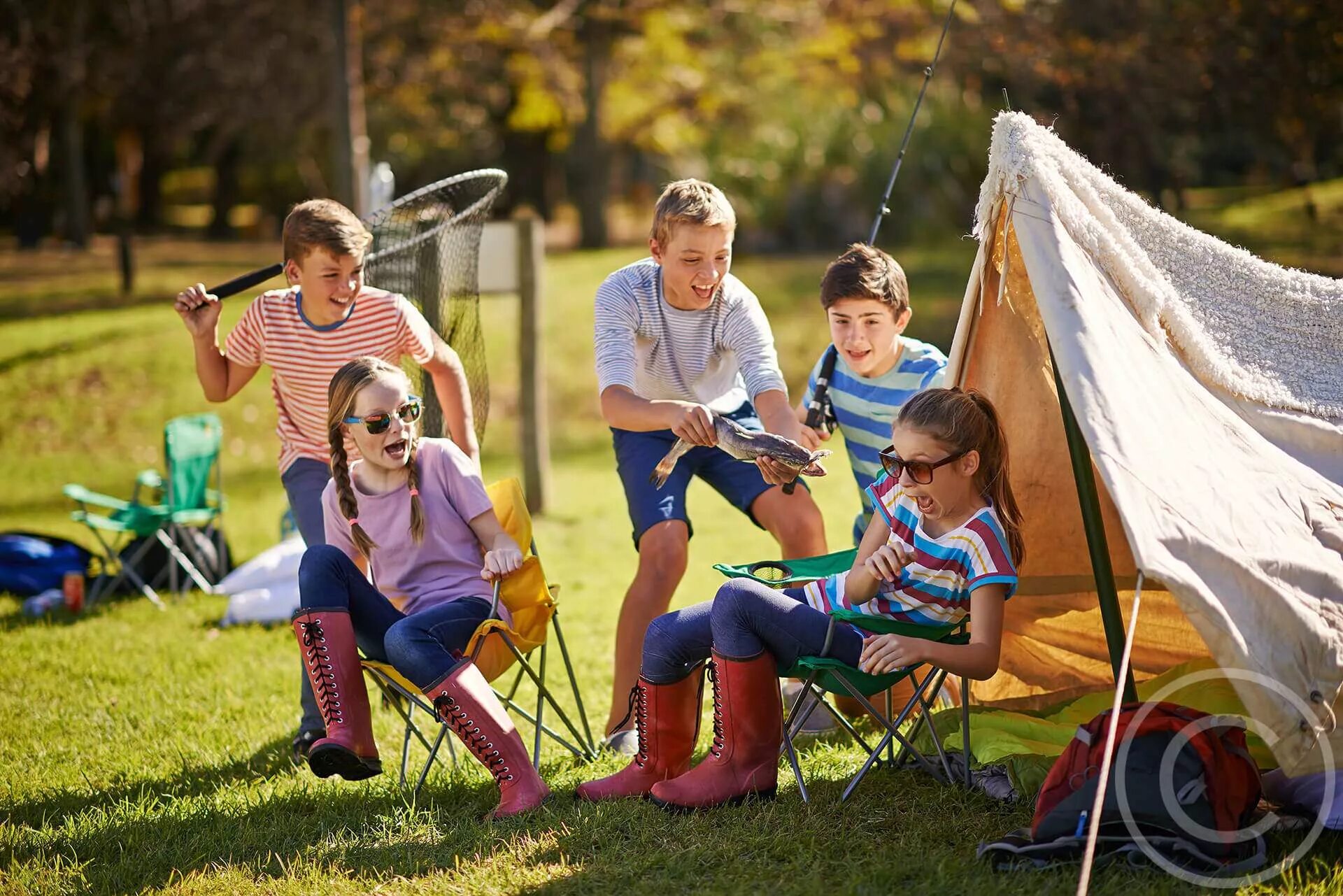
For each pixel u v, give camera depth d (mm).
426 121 22734
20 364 13664
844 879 2914
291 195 31031
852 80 16734
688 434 3607
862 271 3996
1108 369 2875
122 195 29047
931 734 3635
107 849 3355
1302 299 3537
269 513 9797
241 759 4188
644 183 27562
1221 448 3051
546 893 2902
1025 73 10719
